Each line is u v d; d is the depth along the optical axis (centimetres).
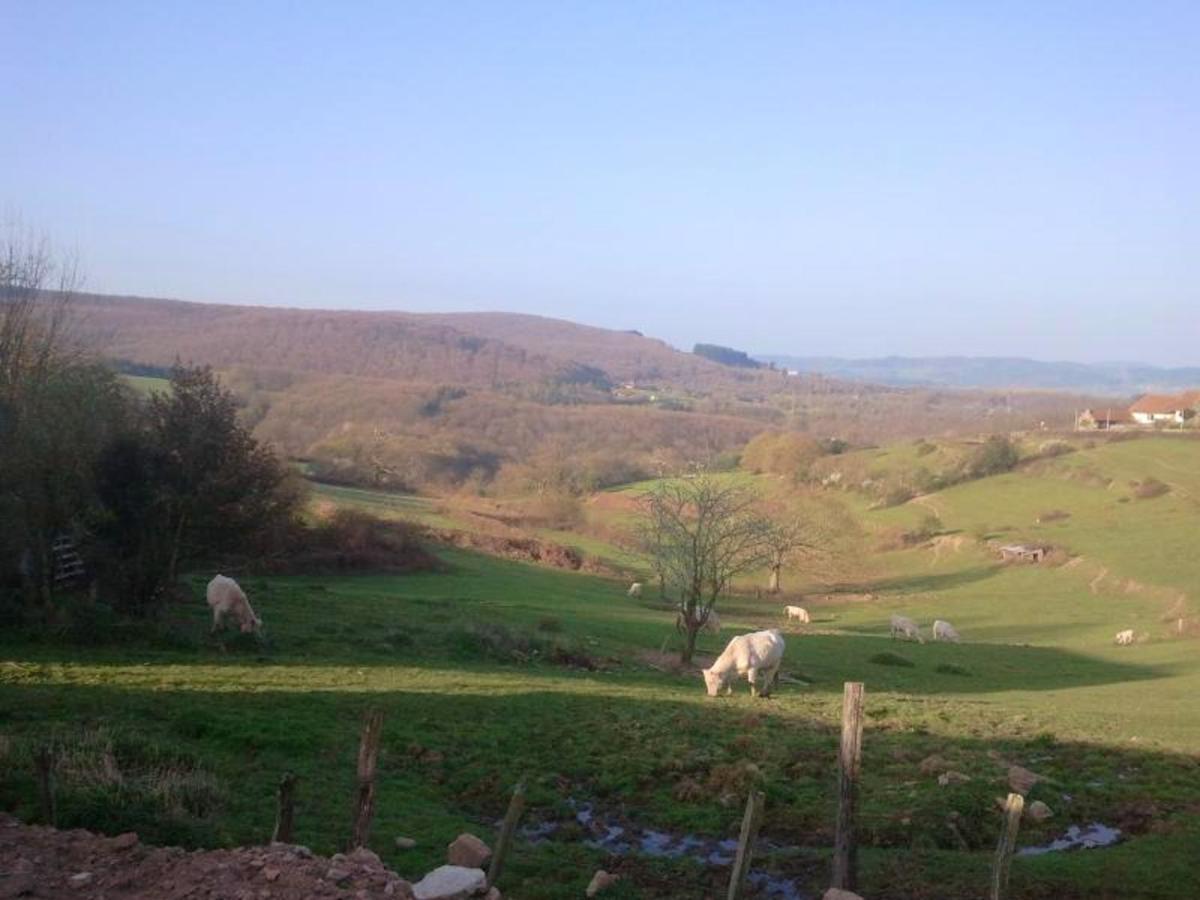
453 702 2462
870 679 4241
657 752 2148
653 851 1667
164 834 1351
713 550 4256
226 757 1875
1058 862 1609
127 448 3109
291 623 3481
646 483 11338
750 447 12900
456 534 8075
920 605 7906
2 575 3014
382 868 1180
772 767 2067
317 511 6900
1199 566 7912
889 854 1653
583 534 9494
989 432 14088
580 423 14750
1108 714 3184
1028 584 8412
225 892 1075
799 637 5656
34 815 1356
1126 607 7412
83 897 1071
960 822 1797
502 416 14125
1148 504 9806
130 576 3114
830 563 9125
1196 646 5866
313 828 1559
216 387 3366
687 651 4225
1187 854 1652
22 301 3706
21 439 2903
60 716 1984
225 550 3422
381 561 6388
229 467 3259
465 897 1155
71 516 3070
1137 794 1994
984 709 3061
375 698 2422
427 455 11519
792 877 1541
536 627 4375
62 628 2814
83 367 3647
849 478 12156
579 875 1495
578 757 2105
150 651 2789
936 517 10438
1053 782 2028
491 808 1827
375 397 13875
